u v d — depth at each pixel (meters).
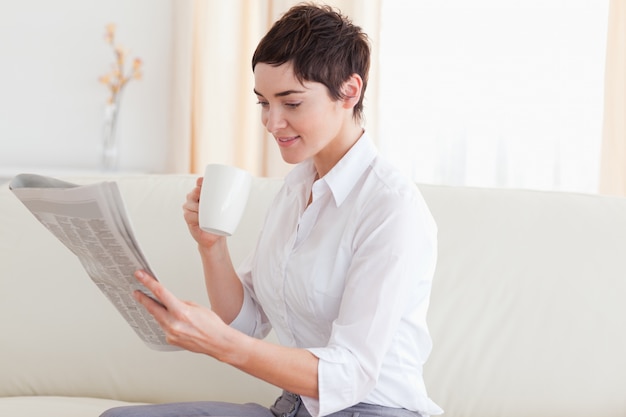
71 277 1.77
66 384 1.73
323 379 1.13
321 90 1.21
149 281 1.06
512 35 3.82
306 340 1.33
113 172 3.81
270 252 1.34
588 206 1.77
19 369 1.72
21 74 3.94
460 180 3.91
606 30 3.75
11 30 3.92
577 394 1.60
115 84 3.95
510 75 3.83
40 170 3.61
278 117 1.22
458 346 1.64
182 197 1.86
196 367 1.71
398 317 1.18
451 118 3.89
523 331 1.64
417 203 1.23
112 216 0.99
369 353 1.15
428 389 1.62
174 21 3.77
